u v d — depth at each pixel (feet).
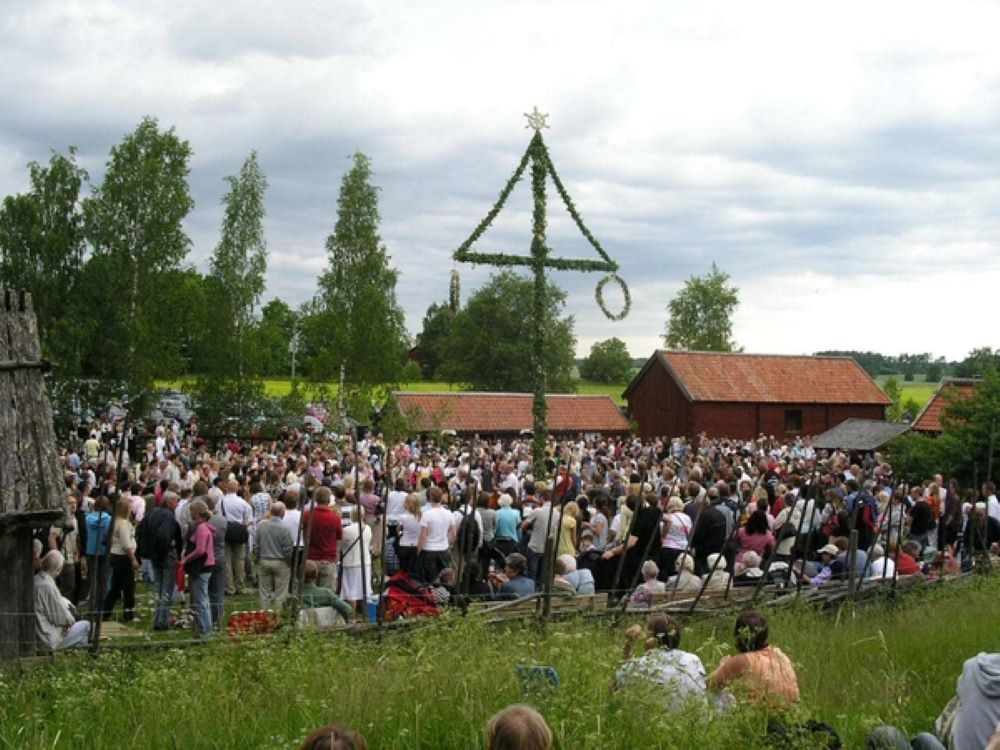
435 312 453.58
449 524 57.31
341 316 208.03
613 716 26.45
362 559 44.86
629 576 57.52
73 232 182.19
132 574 54.95
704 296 380.58
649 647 31.09
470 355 371.76
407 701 29.86
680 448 154.81
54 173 181.16
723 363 223.30
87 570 55.36
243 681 32.89
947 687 37.45
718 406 215.72
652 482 74.02
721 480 74.38
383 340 207.72
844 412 224.33
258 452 110.93
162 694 31.19
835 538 59.52
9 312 45.19
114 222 181.47
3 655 37.37
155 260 182.29
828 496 65.21
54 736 28.91
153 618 47.16
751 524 59.41
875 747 27.14
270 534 52.75
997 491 114.42
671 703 26.86
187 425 185.78
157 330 182.60
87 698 30.91
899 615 49.96
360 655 35.78
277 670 33.27
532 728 18.71
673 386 218.18
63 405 174.29
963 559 70.69
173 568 53.83
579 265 93.45
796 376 224.94
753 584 53.11
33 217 180.14
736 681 27.78
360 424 185.26
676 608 46.80
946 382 187.93
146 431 164.45
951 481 69.26
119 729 29.73
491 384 372.99
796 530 61.41
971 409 119.34
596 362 469.16
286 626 37.99
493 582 52.95
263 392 202.39
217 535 55.83
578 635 30.81
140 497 67.87
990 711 25.54
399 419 143.95
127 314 180.14
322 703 29.43
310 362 212.43
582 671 28.76
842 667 39.65
